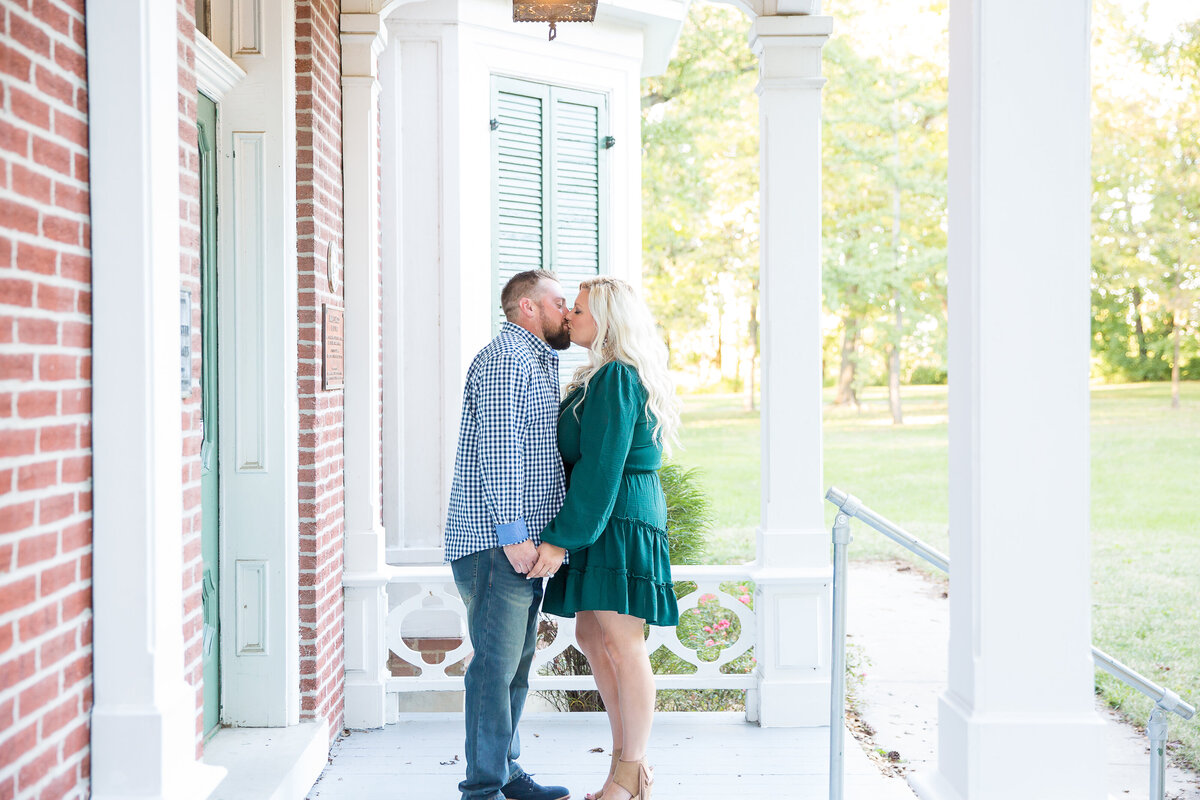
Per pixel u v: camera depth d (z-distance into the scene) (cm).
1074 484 231
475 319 551
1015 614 231
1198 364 2272
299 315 366
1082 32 230
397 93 538
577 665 470
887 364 2555
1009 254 231
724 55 1941
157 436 212
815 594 421
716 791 354
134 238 208
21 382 181
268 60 353
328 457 387
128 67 208
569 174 594
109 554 209
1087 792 229
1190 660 725
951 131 246
